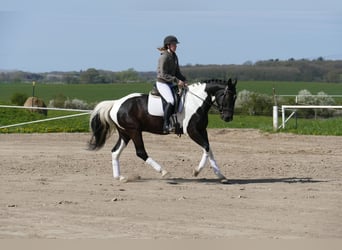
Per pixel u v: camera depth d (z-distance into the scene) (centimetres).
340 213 1119
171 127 1427
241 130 2628
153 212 1129
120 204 1202
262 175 1569
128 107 1452
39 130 2709
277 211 1137
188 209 1155
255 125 3064
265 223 1041
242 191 1341
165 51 1442
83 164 1725
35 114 3186
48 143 2248
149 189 1365
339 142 2267
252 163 1762
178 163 1755
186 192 1329
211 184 1433
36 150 2042
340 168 1680
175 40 1435
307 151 2039
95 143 1501
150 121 1442
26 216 1092
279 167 1691
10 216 1091
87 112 2750
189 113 1416
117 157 1488
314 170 1644
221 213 1121
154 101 1435
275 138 2386
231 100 1409
